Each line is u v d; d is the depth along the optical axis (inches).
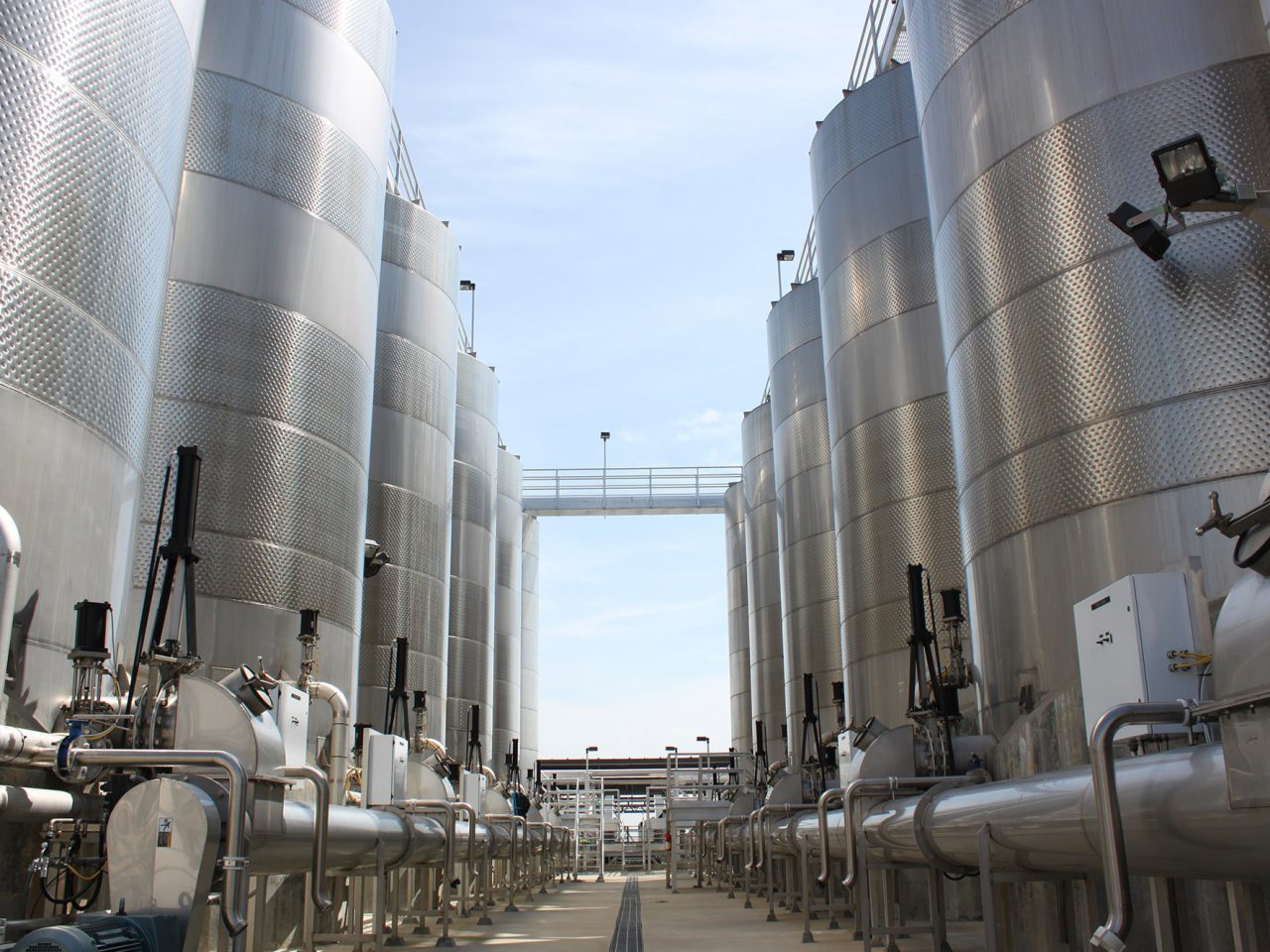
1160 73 333.7
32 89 267.0
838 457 674.8
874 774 361.4
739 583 1540.4
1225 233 314.0
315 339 490.6
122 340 296.5
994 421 376.5
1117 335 331.0
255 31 497.4
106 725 244.5
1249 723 141.5
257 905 264.2
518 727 1428.4
